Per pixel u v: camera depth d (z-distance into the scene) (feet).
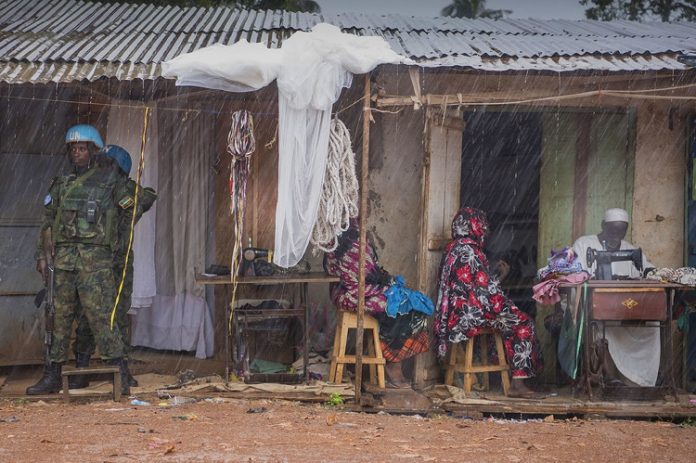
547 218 31.63
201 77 24.49
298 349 29.55
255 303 28.66
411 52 27.99
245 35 31.81
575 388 27.86
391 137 30.86
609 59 28.04
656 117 30.76
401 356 27.37
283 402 26.16
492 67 26.18
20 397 26.08
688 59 27.32
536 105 30.66
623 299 26.71
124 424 22.49
